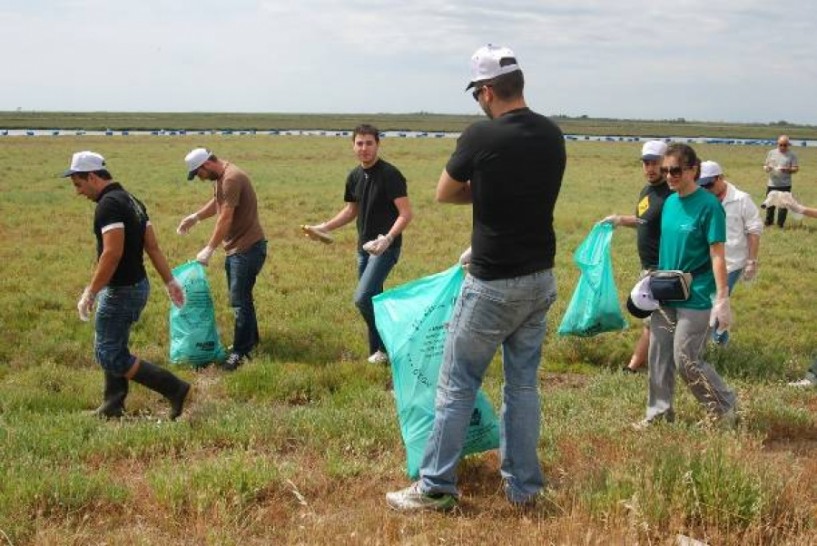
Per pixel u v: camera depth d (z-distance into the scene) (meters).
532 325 4.66
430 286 5.11
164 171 30.45
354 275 12.96
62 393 7.23
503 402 4.78
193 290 8.20
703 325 5.91
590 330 8.62
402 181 7.93
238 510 4.56
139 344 8.99
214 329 8.37
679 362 5.97
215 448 5.81
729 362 8.10
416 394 4.99
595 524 4.31
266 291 11.57
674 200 6.06
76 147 45.81
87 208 19.67
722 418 5.96
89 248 14.67
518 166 4.27
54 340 8.97
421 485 4.66
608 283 8.50
